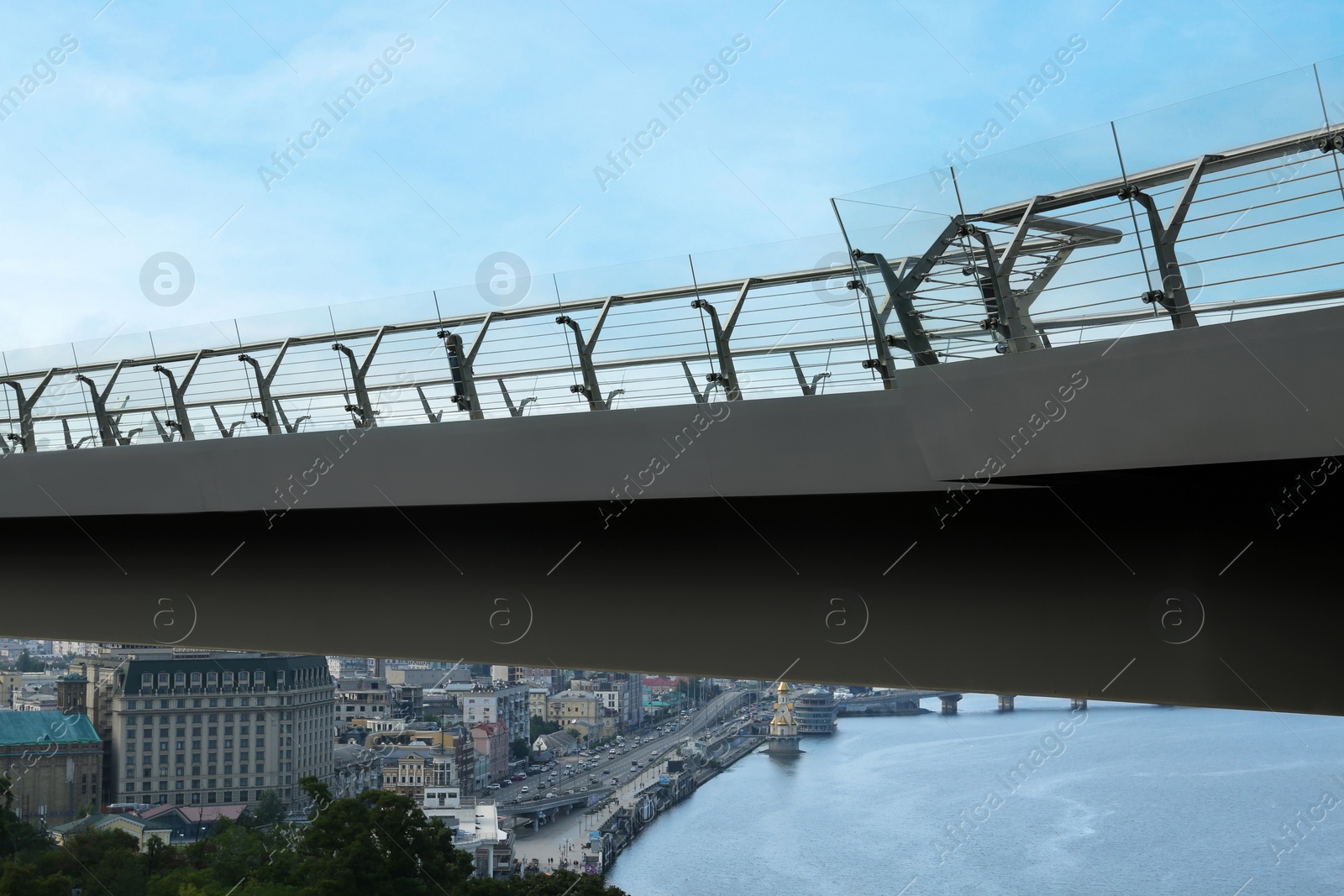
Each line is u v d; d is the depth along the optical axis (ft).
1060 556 29.73
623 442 35.35
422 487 39.40
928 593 31.91
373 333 44.32
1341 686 25.48
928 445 29.37
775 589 34.58
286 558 44.88
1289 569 26.30
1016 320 28.53
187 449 44.60
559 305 40.19
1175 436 24.39
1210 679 27.40
